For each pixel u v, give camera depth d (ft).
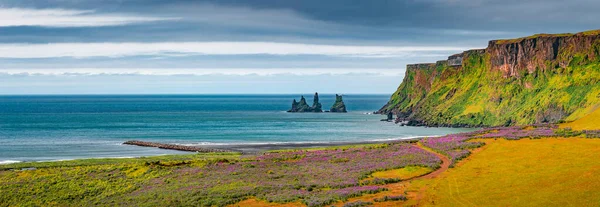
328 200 222.28
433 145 375.25
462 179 251.60
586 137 331.16
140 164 325.01
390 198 221.46
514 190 223.92
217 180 273.75
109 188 267.39
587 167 247.70
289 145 579.89
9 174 312.71
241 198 234.79
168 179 278.87
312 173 288.71
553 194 212.64
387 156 338.75
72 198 252.21
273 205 222.28
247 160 361.10
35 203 244.42
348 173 282.77
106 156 490.08
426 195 226.99
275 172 294.87
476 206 206.69
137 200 238.48
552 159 272.51
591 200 200.64
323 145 578.66
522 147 316.81
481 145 340.80
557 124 435.94
